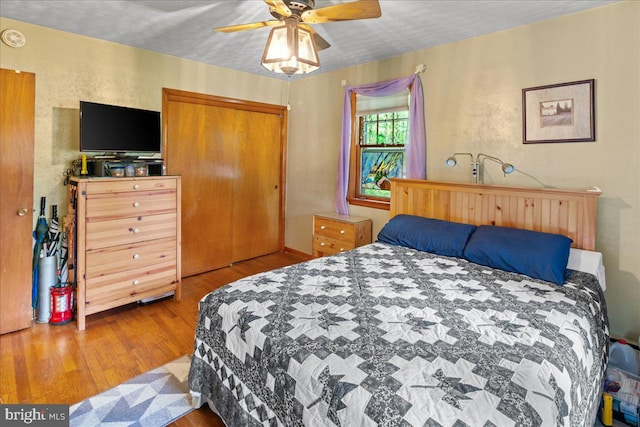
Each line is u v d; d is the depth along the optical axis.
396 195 3.51
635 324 2.40
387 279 2.18
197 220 4.12
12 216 2.63
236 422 1.60
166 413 1.89
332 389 1.20
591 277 2.27
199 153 4.06
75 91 3.08
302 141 4.76
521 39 2.78
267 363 1.45
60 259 3.06
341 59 3.72
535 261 2.26
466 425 1.01
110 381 2.14
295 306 1.75
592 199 2.40
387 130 3.85
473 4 2.41
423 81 3.39
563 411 1.16
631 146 2.35
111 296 2.91
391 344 1.41
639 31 2.28
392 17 2.63
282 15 1.84
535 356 1.33
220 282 3.91
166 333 2.75
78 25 2.86
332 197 4.40
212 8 2.54
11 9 2.56
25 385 2.07
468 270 2.38
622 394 1.92
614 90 2.39
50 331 2.73
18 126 2.61
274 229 5.03
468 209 3.02
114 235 2.89
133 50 3.41
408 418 1.04
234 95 4.29
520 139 2.82
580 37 2.51
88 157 3.10
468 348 1.38
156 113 3.38
